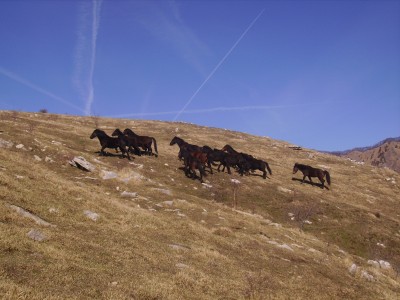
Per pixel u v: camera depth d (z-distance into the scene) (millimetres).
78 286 9508
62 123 61312
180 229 18719
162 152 45312
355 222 33438
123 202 21391
